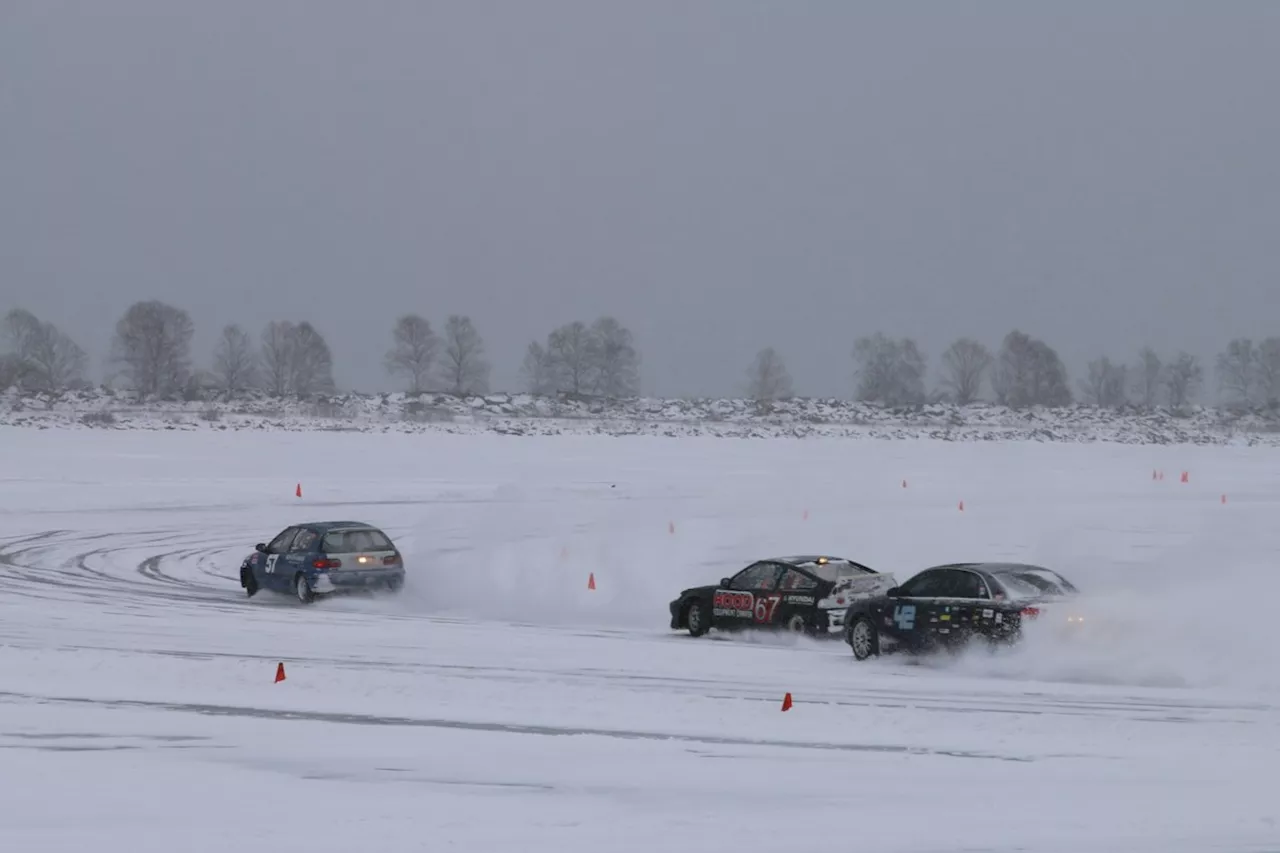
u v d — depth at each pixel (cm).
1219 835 3322
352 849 3159
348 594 9525
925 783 3928
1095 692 5578
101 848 3164
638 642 7469
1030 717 4981
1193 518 14725
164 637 7488
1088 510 15838
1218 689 5628
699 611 7894
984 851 3173
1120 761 4238
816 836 3300
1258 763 4200
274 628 8000
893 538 13188
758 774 4044
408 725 4872
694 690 5697
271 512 16612
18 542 13612
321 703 5328
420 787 3872
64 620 8269
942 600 6475
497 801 3688
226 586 10606
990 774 4047
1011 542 12688
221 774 4041
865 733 4709
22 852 3127
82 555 12588
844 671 6300
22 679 5894
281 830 3344
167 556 12581
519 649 7100
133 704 5303
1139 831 3356
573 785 3894
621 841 3247
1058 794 3775
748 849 3178
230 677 5938
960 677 6084
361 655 6800
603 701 5353
